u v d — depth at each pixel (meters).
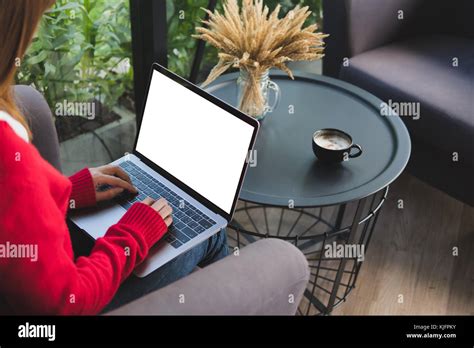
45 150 1.33
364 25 2.01
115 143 2.05
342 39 2.02
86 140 1.96
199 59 2.13
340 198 1.31
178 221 1.24
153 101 1.38
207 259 1.33
